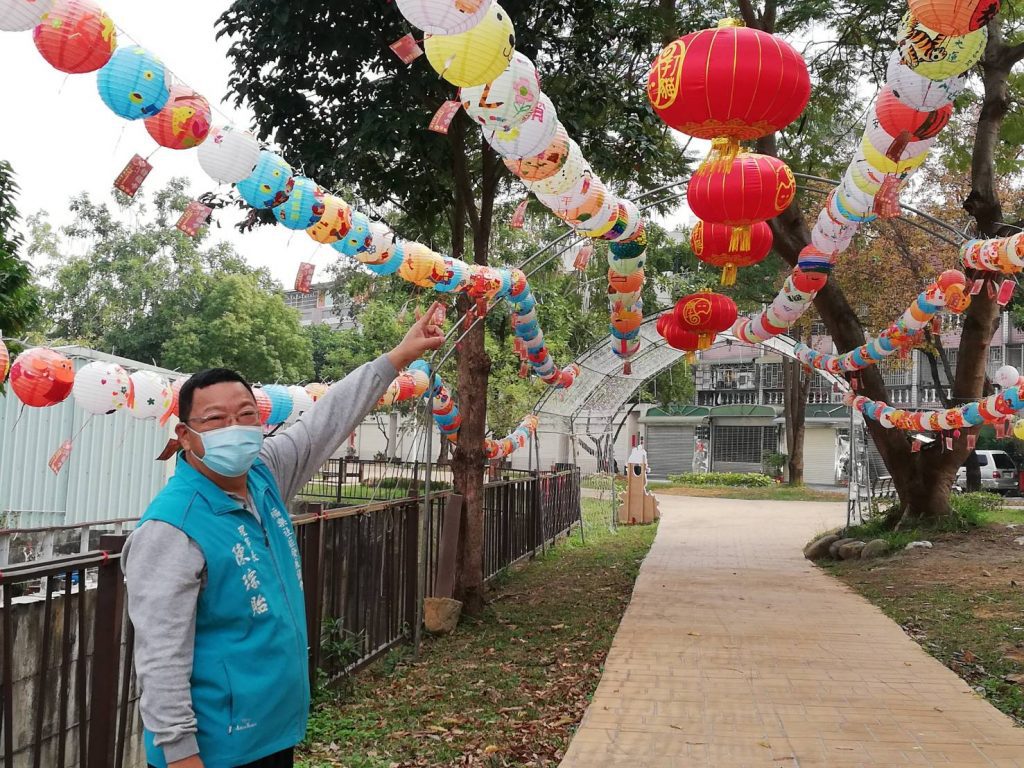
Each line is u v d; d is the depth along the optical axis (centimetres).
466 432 916
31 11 323
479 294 704
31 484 1021
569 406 1648
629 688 598
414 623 782
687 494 2884
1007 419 960
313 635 576
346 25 774
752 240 672
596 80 852
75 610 458
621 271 748
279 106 834
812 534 1675
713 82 444
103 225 2939
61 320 2856
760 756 465
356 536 664
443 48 395
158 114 382
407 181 927
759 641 744
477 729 525
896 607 883
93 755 352
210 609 220
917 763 454
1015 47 1137
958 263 1803
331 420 272
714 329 857
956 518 1302
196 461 234
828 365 1223
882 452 1362
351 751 490
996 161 1340
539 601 980
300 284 519
